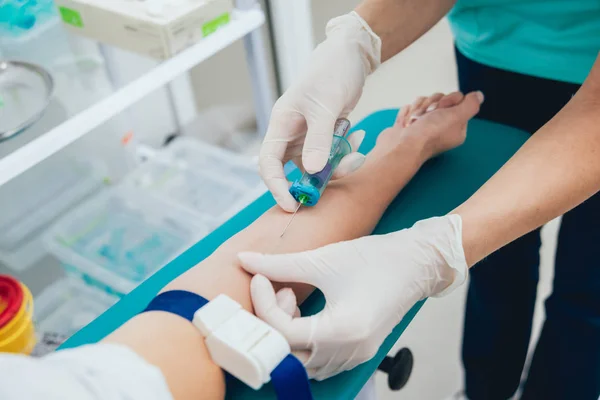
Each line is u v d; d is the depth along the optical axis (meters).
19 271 1.58
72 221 1.55
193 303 0.66
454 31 1.22
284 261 0.72
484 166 0.99
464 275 0.74
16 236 1.55
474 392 1.55
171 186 1.70
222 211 1.59
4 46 1.27
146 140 2.09
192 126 2.22
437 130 0.97
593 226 1.04
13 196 1.53
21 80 1.20
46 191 1.59
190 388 0.59
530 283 1.34
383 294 0.69
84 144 1.63
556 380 1.29
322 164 0.83
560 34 1.02
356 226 0.84
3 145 1.07
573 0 0.97
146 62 1.59
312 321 0.67
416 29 1.05
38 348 1.23
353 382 0.71
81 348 0.51
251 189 1.66
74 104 1.23
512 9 1.06
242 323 0.59
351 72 0.94
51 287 1.47
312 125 0.87
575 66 1.03
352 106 0.98
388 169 0.92
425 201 0.93
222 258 0.76
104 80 1.42
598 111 0.76
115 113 1.05
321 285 0.71
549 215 0.75
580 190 0.75
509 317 1.37
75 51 1.37
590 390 1.27
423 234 0.74
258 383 0.56
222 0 1.18
